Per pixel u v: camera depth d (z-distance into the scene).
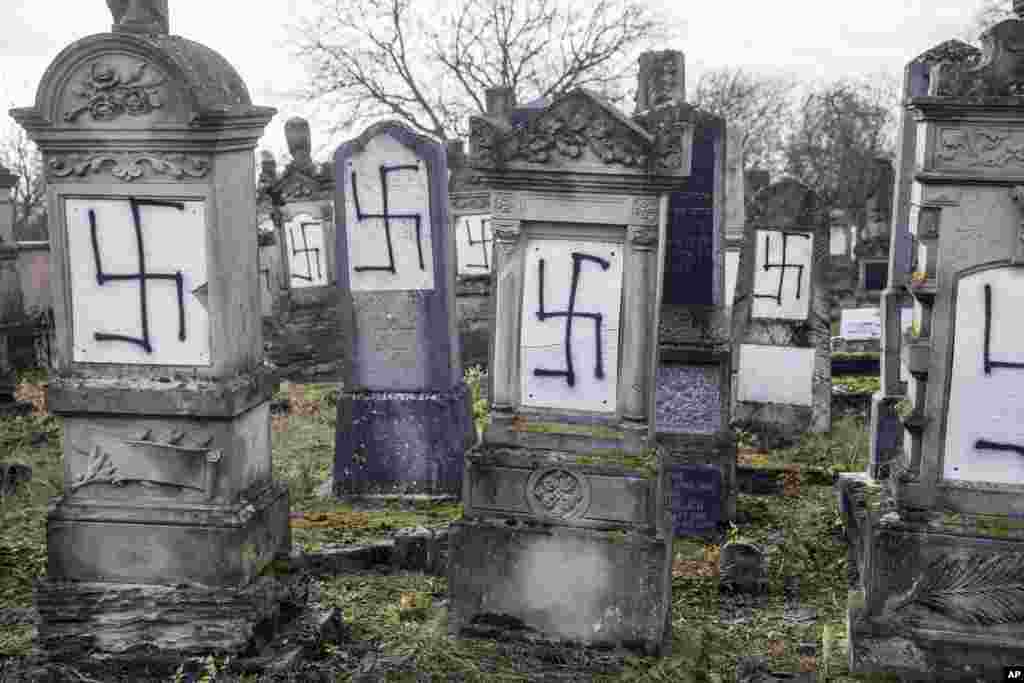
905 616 5.92
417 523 9.08
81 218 5.88
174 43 5.74
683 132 6.12
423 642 6.52
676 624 7.09
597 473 6.39
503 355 6.61
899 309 9.14
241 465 6.05
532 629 6.55
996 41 5.45
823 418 12.31
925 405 5.88
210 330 5.85
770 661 6.52
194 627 5.87
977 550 5.80
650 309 6.38
